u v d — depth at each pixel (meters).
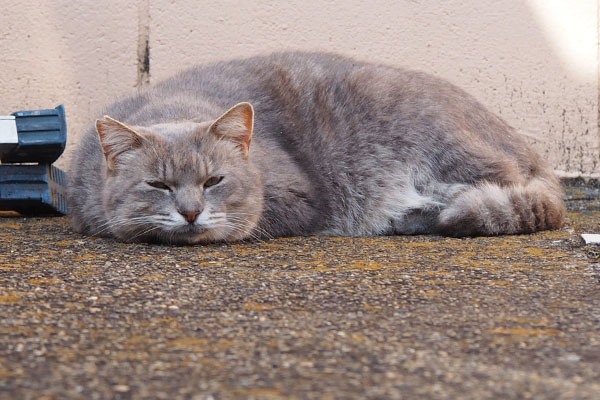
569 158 6.75
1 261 3.93
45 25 6.34
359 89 5.42
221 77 5.50
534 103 6.69
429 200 5.25
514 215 4.90
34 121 5.24
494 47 6.62
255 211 4.63
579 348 2.56
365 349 2.54
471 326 2.81
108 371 2.31
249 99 5.32
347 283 3.48
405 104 5.36
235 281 3.50
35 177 5.46
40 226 5.28
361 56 6.55
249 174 4.58
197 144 4.41
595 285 3.43
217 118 4.69
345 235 5.25
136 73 6.44
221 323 2.83
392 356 2.47
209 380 2.25
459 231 4.88
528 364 2.41
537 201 4.98
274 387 2.20
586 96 6.70
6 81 6.34
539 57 6.65
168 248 4.38
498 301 3.16
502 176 5.23
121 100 5.51
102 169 4.71
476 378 2.28
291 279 3.55
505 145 5.49
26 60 6.34
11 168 5.45
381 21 6.54
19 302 3.07
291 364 2.39
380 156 5.34
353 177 5.32
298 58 5.71
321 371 2.33
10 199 5.44
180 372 2.31
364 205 5.32
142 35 6.41
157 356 2.46
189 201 4.29
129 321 2.84
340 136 5.34
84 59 6.40
